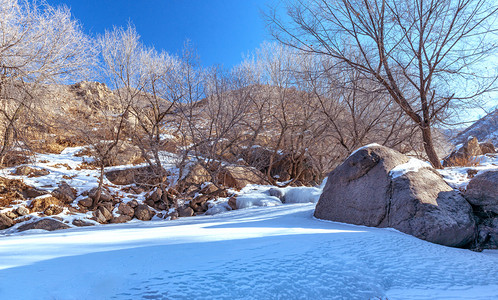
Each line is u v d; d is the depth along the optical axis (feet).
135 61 42.55
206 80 42.50
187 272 8.13
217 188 42.91
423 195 16.15
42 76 32.24
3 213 31.76
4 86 31.35
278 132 52.90
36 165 40.37
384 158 18.71
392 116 41.19
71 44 34.68
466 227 15.01
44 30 32.42
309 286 8.22
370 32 33.40
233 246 11.03
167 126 48.47
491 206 16.24
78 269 7.86
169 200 41.42
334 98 45.01
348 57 37.96
